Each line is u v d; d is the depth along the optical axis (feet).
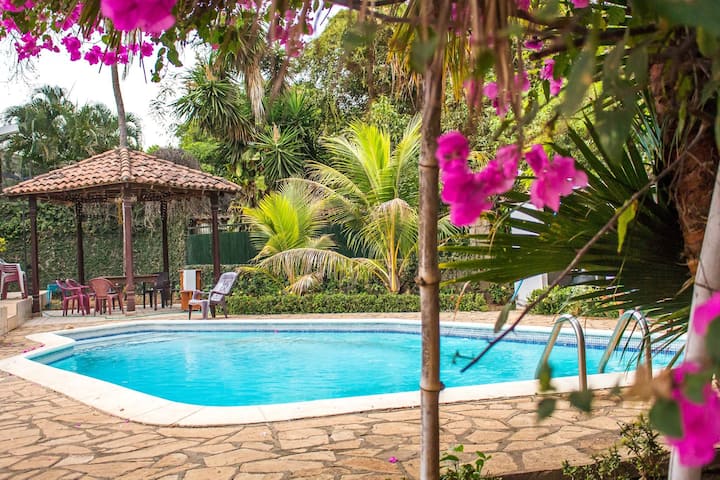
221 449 12.82
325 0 4.29
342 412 15.35
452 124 29.12
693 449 2.21
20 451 13.15
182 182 43.42
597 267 6.53
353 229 45.91
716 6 2.02
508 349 30.68
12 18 9.96
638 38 3.71
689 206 5.30
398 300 41.24
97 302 43.45
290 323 37.17
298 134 62.64
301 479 10.92
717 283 4.07
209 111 60.13
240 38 8.34
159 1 3.17
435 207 5.44
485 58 2.89
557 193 3.89
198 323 37.78
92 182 41.93
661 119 5.78
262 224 45.47
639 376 2.25
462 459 11.54
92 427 14.98
